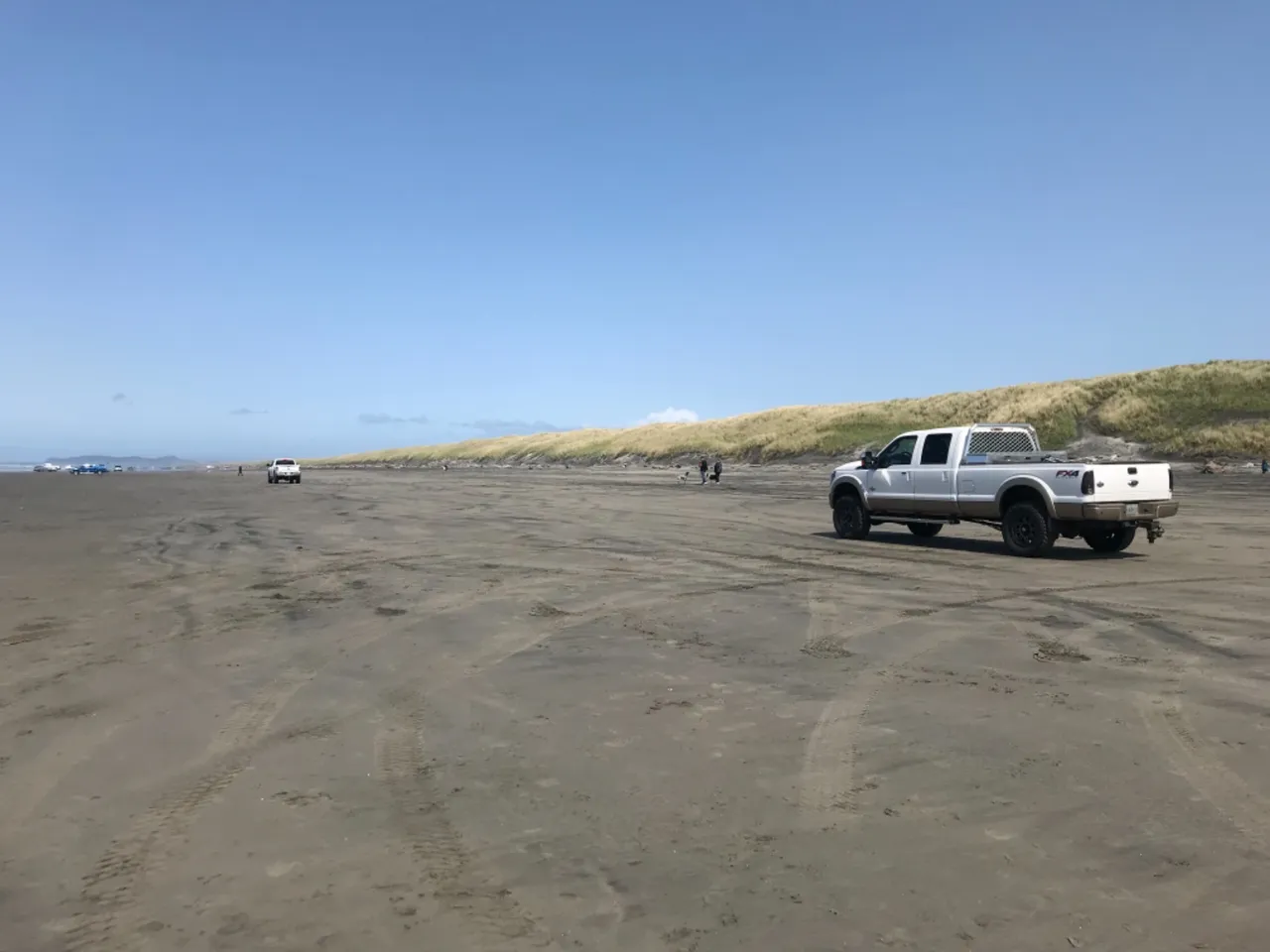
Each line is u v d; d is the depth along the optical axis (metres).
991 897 3.83
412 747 5.90
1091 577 12.91
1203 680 7.28
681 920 3.68
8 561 16.08
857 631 9.41
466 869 4.15
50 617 10.66
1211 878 3.98
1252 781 5.10
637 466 93.25
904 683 7.31
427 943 3.52
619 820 4.68
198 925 3.67
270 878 4.07
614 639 9.15
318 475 90.50
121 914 3.76
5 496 44.19
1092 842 4.35
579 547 17.47
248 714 6.68
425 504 33.28
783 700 6.87
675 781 5.21
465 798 5.00
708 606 10.95
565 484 52.66
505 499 36.22
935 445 17.19
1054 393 67.19
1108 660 7.99
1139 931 3.55
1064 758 5.52
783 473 66.31
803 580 12.98
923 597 11.41
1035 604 10.80
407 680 7.60
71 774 5.45
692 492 40.44
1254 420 52.44
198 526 23.95
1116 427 57.56
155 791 5.14
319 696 7.14
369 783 5.24
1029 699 6.81
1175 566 13.98
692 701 6.87
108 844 4.45
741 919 3.68
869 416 82.19
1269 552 15.56
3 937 3.59
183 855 4.32
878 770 5.36
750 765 5.48
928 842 4.38
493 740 6.02
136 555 17.00
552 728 6.27
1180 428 54.50
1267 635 8.97
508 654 8.50
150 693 7.27
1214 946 3.45
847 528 18.94
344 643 9.09
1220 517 22.81
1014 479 15.53
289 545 18.44
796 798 4.94
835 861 4.18
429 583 12.98
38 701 7.07
